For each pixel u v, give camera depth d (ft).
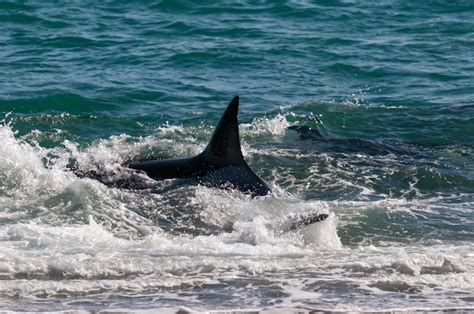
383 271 133.90
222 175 167.63
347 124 223.92
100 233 145.18
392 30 318.65
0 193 160.45
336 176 183.83
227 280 129.39
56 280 127.95
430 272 133.90
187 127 213.66
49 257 133.59
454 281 130.41
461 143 211.20
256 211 157.79
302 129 214.48
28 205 156.56
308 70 270.67
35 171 168.04
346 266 135.23
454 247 146.51
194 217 156.46
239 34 304.91
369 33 313.53
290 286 127.75
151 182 166.71
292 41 298.15
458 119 228.43
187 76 259.60
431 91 255.50
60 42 287.89
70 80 248.73
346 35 309.22
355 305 121.19
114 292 124.47
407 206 167.22
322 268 134.62
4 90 237.04
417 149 205.77
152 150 193.47
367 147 204.74
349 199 171.32
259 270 133.39
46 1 336.70
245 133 210.79
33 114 222.07
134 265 132.87
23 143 197.88
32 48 280.72
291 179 181.16
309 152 198.39
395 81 263.90
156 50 283.18
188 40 295.69
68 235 143.13
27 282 126.00
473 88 258.57
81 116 216.95
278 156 193.98
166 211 157.99
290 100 242.17
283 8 341.00
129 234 148.87
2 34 294.25
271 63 275.18
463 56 290.97
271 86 254.68
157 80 253.65
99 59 271.69
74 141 200.44
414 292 126.62
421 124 224.53
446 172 188.85
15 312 116.06
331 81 261.85
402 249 145.18
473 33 316.81
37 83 244.42
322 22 324.80
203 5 341.62
